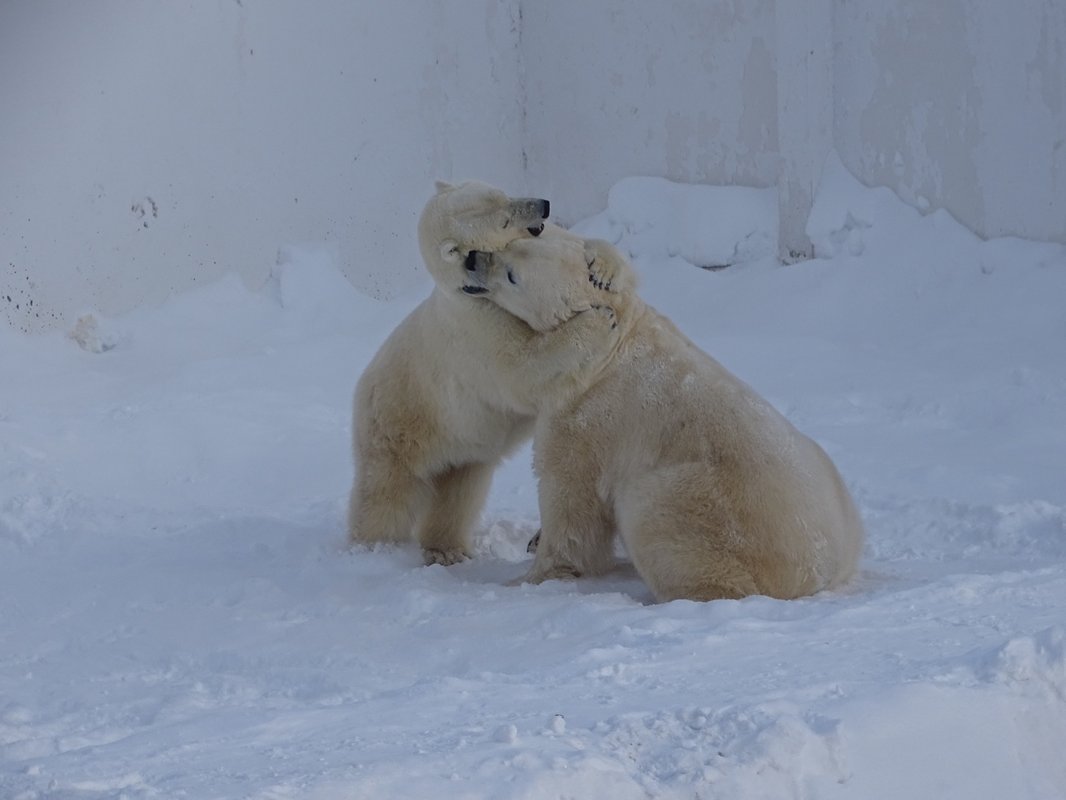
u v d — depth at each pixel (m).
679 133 21.50
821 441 12.90
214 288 19.66
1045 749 5.33
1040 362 15.16
